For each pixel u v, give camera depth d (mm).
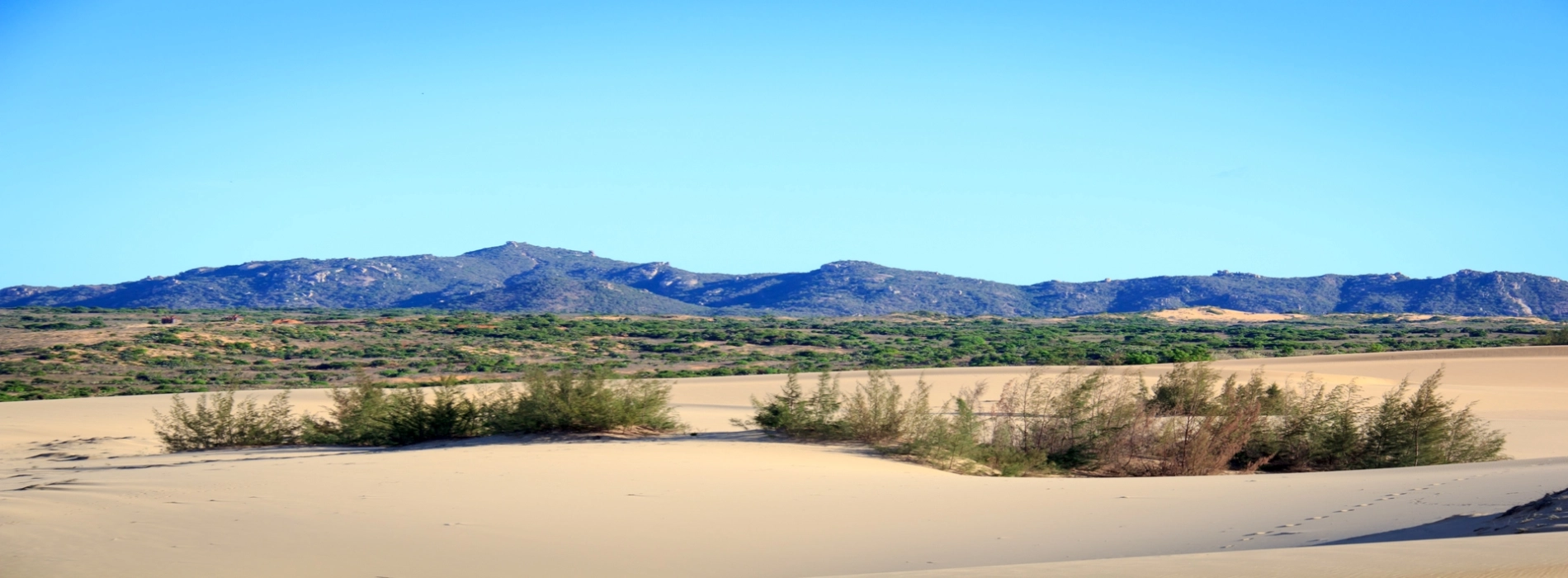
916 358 89312
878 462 18188
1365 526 10508
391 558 9523
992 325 148125
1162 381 21344
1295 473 17453
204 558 9375
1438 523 10305
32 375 66688
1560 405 33812
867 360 87625
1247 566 7785
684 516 11969
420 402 22562
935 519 11898
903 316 169375
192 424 23156
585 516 11859
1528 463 16281
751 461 17469
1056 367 48062
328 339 92750
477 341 94938
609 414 21891
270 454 20750
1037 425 19719
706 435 21984
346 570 9039
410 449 20859
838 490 14016
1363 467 19609
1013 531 11094
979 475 17984
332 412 24719
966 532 11102
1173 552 9492
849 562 9469
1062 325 145750
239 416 23875
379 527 11039
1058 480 16312
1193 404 20422
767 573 8992
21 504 12445
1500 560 7273
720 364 84500
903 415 20656
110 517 11484
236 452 21594
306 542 10172
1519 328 126125
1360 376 44156
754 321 139250
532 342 96438
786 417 21125
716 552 10016
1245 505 12617
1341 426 20094
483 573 8961
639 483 14414
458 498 13055
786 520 11773
